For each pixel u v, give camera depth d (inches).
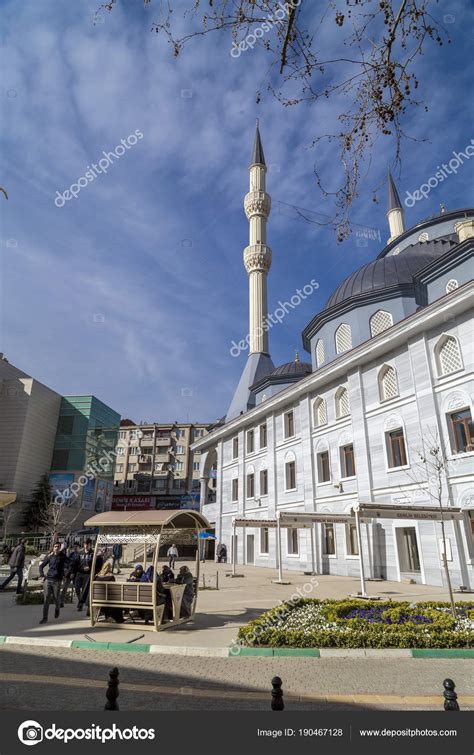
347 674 279.6
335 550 924.0
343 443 942.4
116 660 311.4
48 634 382.3
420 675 277.7
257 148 2037.4
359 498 863.7
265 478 1261.1
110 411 2481.5
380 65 189.0
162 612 405.7
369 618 403.9
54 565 453.1
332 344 1116.5
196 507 2495.1
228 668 292.5
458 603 473.1
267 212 1951.3
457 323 724.7
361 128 199.2
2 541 1601.9
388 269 1105.4
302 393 1090.1
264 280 1861.5
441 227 1269.7
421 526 721.0
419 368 775.1
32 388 2074.3
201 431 2716.5
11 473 1947.6
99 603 416.5
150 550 1481.3
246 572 1011.9
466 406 690.2
